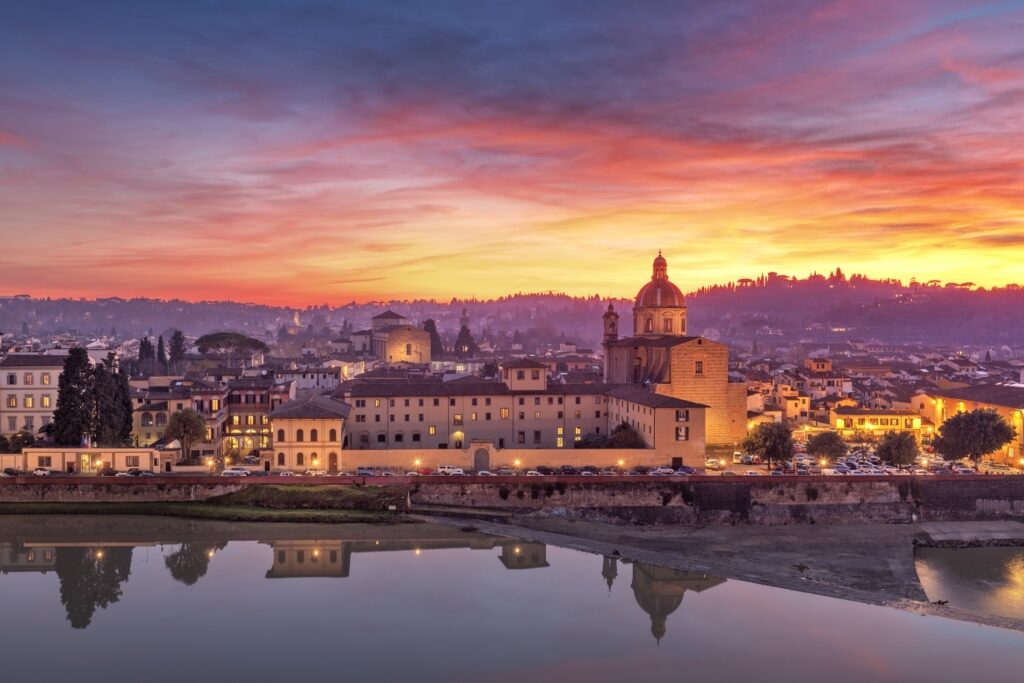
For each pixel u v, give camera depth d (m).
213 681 79.81
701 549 124.19
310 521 134.00
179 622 95.00
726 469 157.50
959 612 100.12
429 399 174.25
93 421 156.62
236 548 122.94
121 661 84.38
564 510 137.88
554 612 98.81
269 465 153.25
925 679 81.56
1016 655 87.50
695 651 87.75
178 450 154.50
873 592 106.88
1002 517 138.50
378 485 141.38
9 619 96.12
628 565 117.69
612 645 89.25
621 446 160.62
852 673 82.81
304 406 157.62
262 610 98.69
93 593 104.38
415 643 89.19
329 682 79.56
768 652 87.69
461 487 140.00
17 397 168.50
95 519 134.62
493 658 85.44
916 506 138.25
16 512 136.00
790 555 121.50
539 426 178.00
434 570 114.12
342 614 97.44
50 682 79.44
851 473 147.88
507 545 126.19
